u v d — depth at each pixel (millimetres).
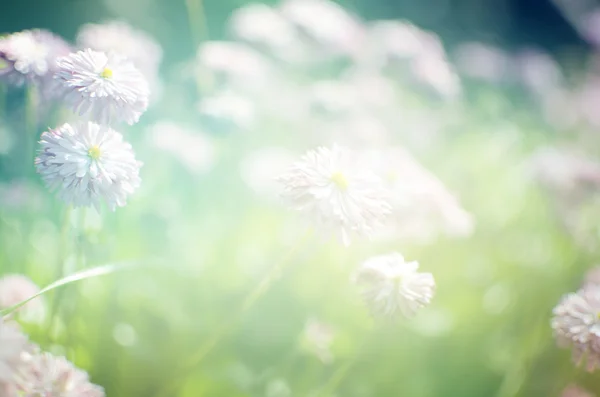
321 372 764
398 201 688
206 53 920
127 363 713
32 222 741
